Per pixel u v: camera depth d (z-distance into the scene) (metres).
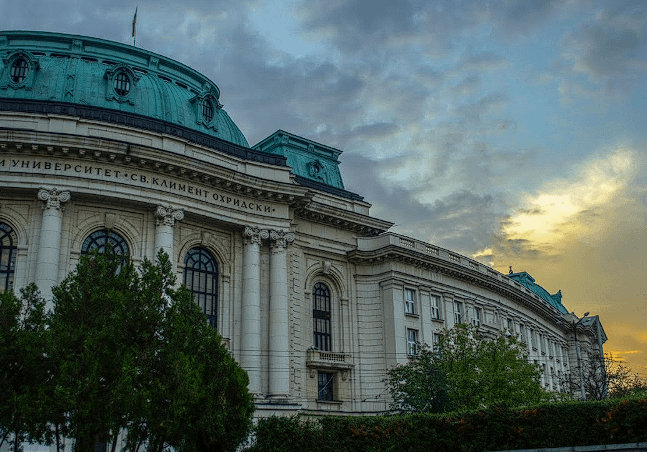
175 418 23.59
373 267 53.84
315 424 30.80
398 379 44.47
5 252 38.53
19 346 24.11
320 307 51.28
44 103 40.44
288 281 46.50
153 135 41.69
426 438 29.72
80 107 41.00
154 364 24.59
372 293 53.28
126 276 26.20
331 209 51.47
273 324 44.28
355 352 51.44
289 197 46.44
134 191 40.06
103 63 46.00
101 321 24.47
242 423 27.50
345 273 53.00
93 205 40.12
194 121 47.16
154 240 40.81
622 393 69.12
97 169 39.38
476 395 43.47
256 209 45.53
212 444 26.67
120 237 40.81
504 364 45.34
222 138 48.50
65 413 23.75
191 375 24.91
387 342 51.59
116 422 23.08
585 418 28.02
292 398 44.66
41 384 23.58
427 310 54.97
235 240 45.31
